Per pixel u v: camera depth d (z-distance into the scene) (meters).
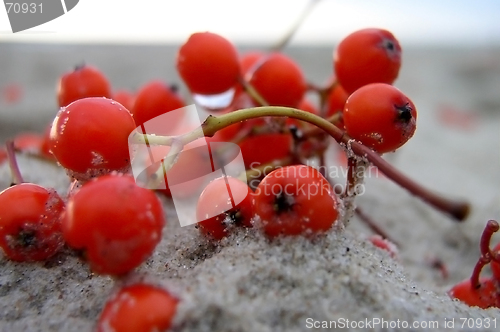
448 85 0.41
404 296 0.08
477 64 0.44
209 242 0.09
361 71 0.09
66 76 0.10
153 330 0.07
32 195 0.08
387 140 0.08
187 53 0.10
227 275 0.07
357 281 0.07
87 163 0.08
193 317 0.07
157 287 0.07
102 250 0.07
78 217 0.07
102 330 0.07
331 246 0.08
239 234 0.08
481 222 0.14
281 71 0.11
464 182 0.21
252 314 0.07
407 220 0.15
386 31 0.10
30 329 0.08
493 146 0.29
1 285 0.08
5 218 0.08
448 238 0.14
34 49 0.36
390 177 0.10
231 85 0.10
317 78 0.36
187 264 0.08
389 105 0.08
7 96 0.28
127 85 0.31
